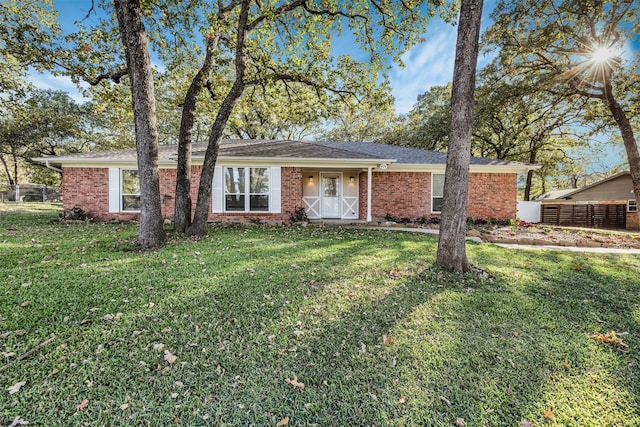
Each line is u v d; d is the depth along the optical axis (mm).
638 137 15016
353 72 8703
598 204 16812
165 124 22656
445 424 1760
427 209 11906
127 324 2734
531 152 20016
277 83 9758
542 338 2748
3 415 1704
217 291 3555
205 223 7473
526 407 1908
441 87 20375
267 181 10883
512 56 10797
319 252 5688
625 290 4074
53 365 2137
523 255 6035
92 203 10359
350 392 2000
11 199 23672
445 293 3727
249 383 2059
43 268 4207
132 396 1897
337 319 2990
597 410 1894
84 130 21625
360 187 12781
